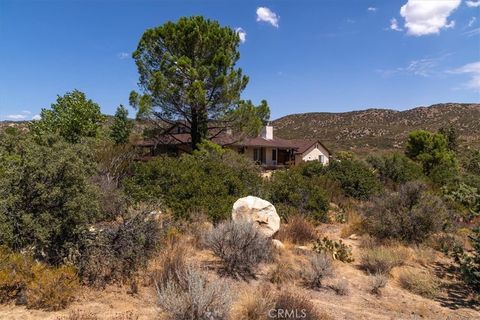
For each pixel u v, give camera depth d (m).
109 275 5.74
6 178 5.38
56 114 17.58
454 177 19.20
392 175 19.42
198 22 21.73
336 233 10.80
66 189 5.42
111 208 7.64
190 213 9.44
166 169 11.34
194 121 22.38
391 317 5.83
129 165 12.89
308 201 12.27
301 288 6.61
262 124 22.77
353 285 7.16
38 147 5.54
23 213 5.23
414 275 7.55
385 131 88.56
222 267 6.83
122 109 28.41
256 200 8.80
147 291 5.50
